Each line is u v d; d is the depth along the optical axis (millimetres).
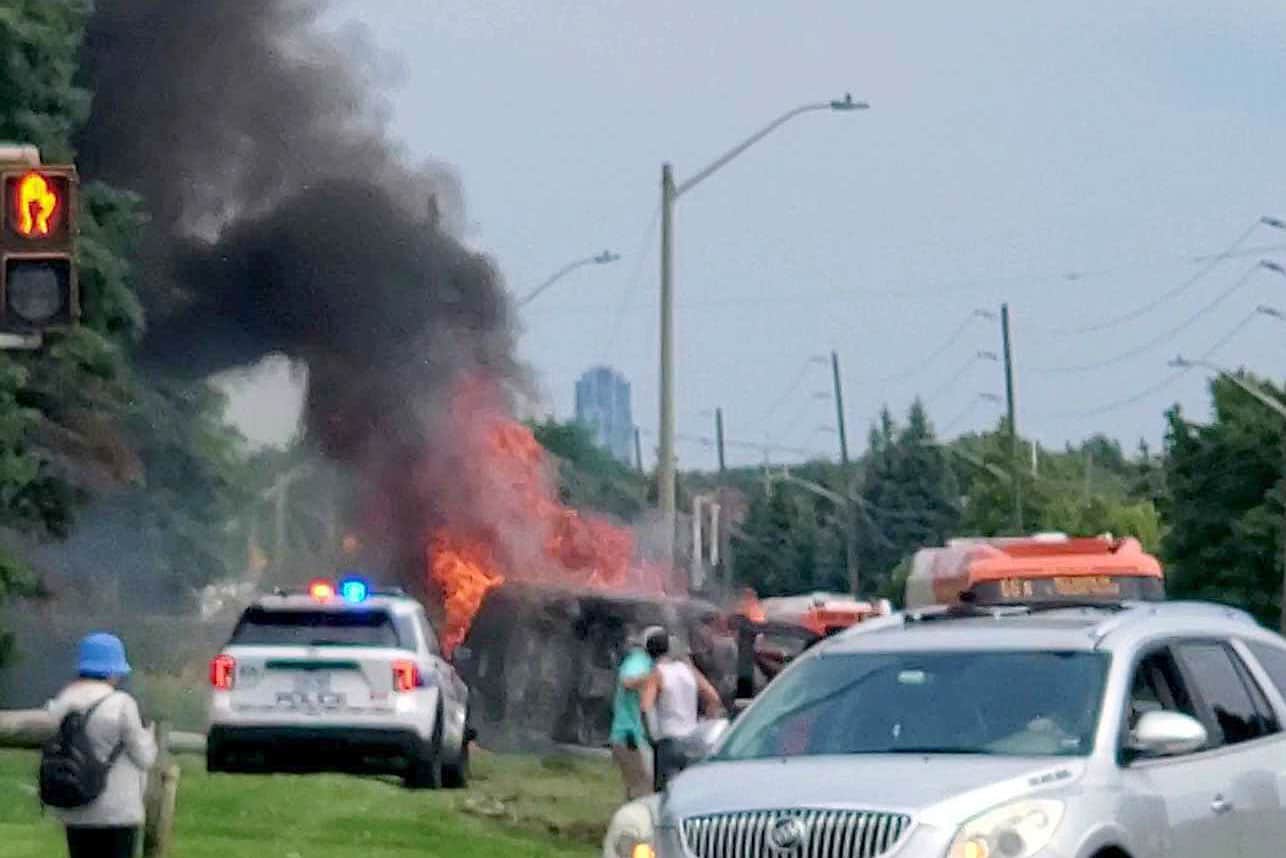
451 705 56156
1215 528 159625
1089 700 25000
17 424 75438
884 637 26938
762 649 65375
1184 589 161125
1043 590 72875
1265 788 26500
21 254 38062
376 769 54625
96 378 81062
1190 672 26438
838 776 23766
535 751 69250
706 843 23484
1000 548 75312
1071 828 23203
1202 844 25094
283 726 52625
